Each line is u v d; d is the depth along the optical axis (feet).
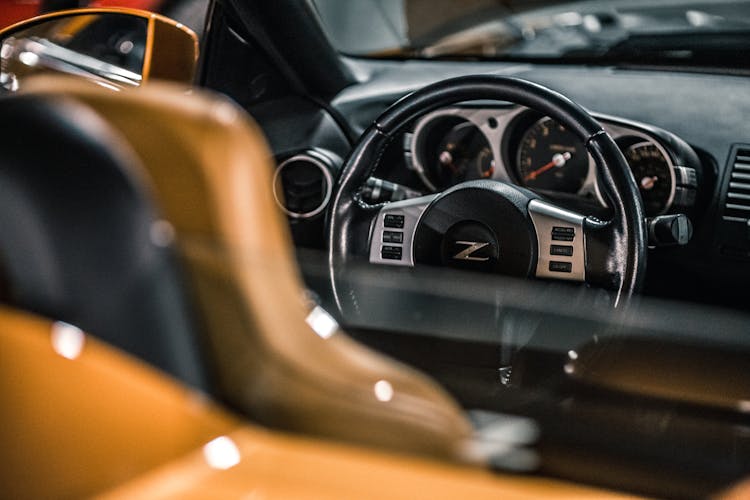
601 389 7.36
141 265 3.54
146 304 3.53
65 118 3.65
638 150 9.62
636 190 8.17
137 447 3.45
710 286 9.74
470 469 3.67
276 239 3.77
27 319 3.56
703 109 9.91
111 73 9.66
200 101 3.75
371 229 8.73
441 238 8.40
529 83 8.39
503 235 8.26
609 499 3.70
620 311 7.38
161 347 3.54
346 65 10.98
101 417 3.48
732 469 4.69
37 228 3.55
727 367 7.29
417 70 11.09
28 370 3.52
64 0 11.04
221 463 3.43
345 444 3.67
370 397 3.74
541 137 9.49
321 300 6.77
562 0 10.93
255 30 10.43
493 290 7.11
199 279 3.65
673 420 5.49
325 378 3.72
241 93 10.88
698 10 10.41
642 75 10.18
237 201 3.67
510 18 10.98
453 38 11.09
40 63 9.68
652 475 4.58
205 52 10.52
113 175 3.56
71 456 3.49
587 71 10.35
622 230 8.14
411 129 9.75
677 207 9.54
